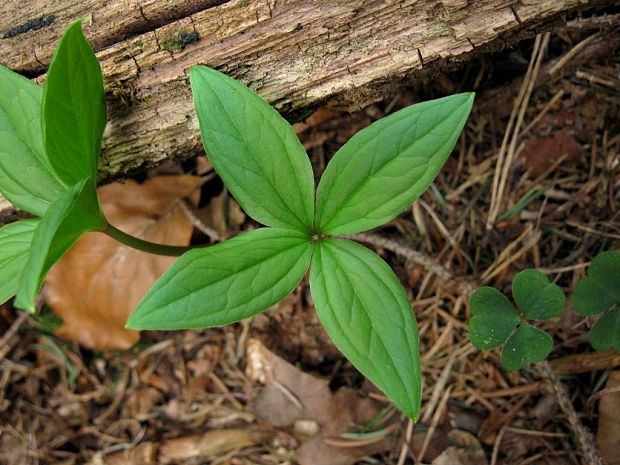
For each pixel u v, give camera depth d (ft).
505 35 0.99
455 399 1.24
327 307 0.92
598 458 1.10
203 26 1.02
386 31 1.00
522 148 1.27
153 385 1.35
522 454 1.19
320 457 1.25
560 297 1.04
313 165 1.33
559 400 1.14
